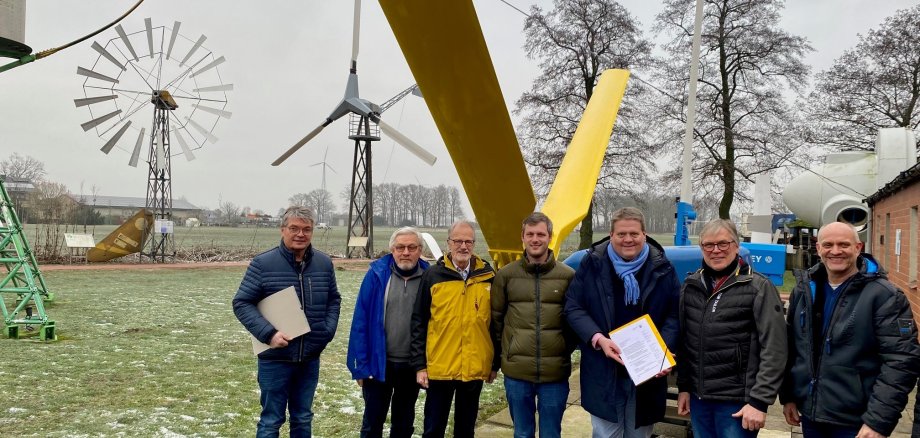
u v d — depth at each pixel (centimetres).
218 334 869
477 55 297
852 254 265
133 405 515
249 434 445
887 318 256
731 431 286
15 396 533
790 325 288
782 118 2308
